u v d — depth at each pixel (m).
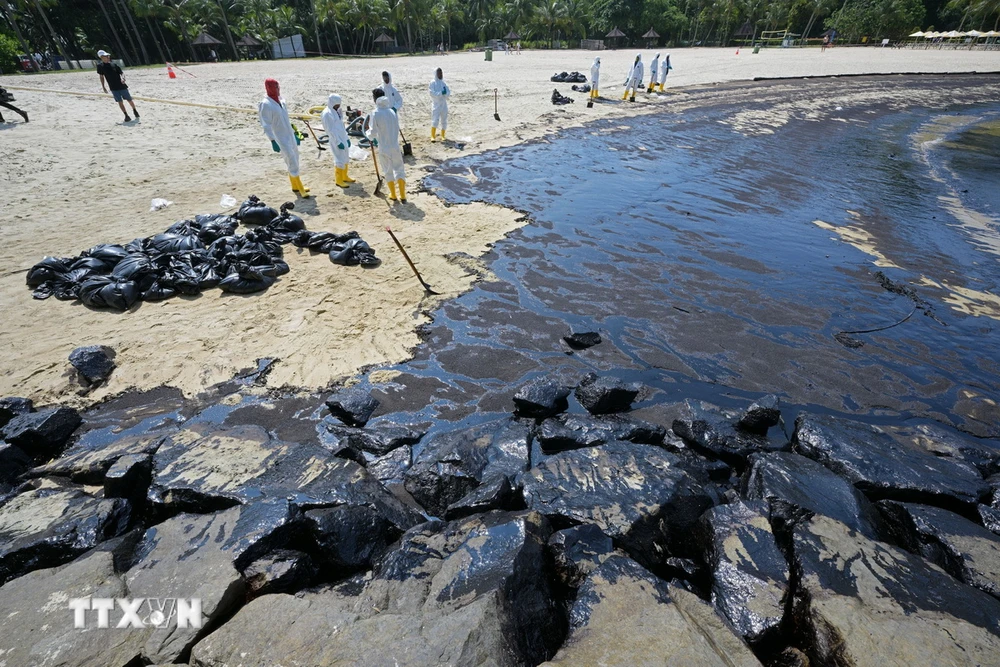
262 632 2.64
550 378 5.50
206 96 18.92
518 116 18.34
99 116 15.15
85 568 3.12
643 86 26.05
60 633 2.71
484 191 11.10
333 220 9.27
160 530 3.43
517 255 8.25
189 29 47.06
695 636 2.62
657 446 4.54
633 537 3.48
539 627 2.80
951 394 5.57
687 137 17.06
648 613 2.77
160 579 3.04
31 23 43.06
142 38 47.16
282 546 3.36
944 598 2.88
